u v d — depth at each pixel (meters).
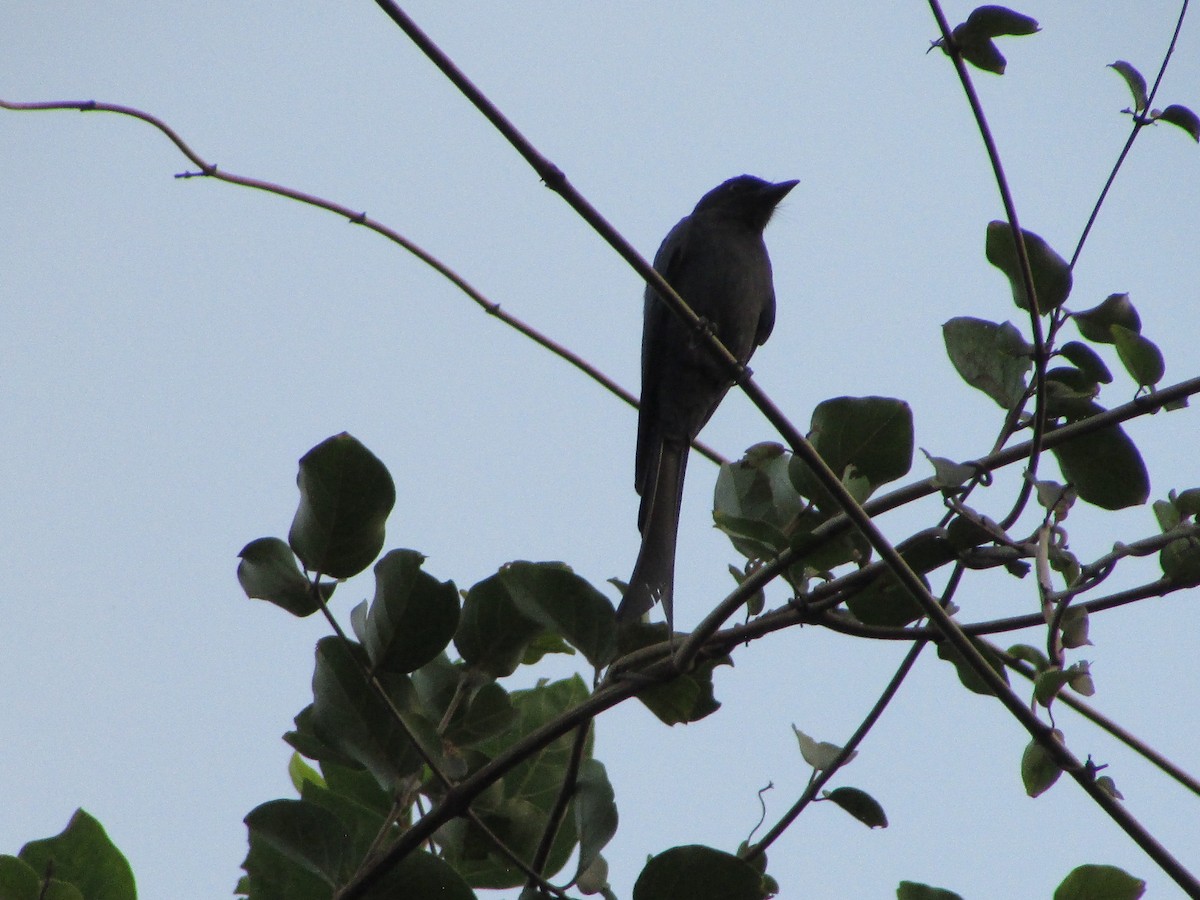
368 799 5.96
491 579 5.78
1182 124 5.85
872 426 5.57
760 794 5.71
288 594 5.18
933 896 5.43
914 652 5.55
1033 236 5.83
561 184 5.64
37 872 5.10
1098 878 5.18
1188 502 5.62
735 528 5.44
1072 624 5.19
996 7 5.58
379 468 5.12
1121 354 5.58
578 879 5.30
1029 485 5.44
